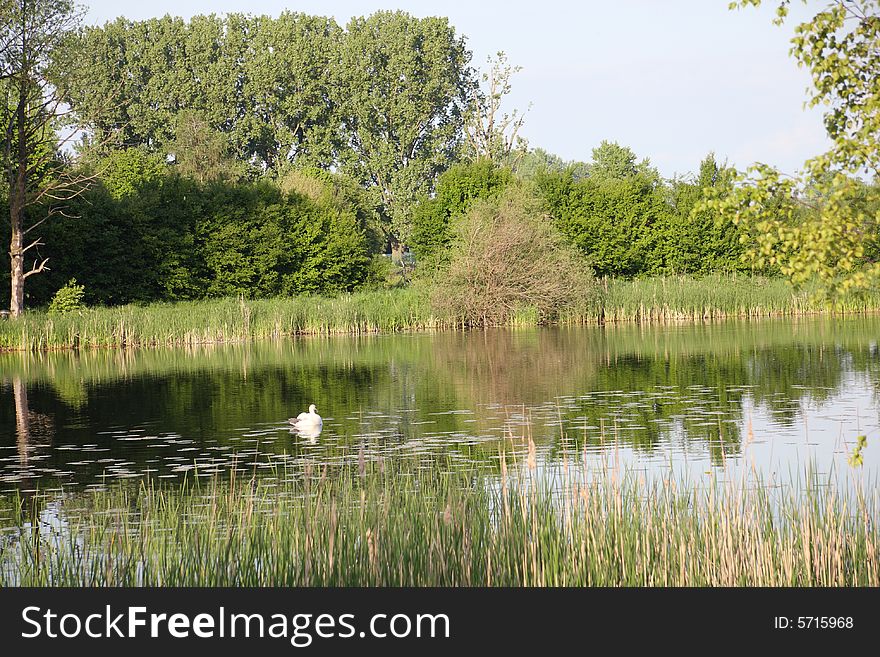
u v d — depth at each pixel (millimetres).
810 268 9305
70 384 31531
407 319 56969
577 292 56531
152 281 65688
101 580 10320
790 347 37031
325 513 11383
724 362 32562
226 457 18484
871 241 9414
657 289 59875
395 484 14438
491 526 11117
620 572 10383
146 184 69625
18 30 51062
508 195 60406
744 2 9727
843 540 10469
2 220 57812
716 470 15750
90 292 62188
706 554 10234
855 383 26156
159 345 49531
